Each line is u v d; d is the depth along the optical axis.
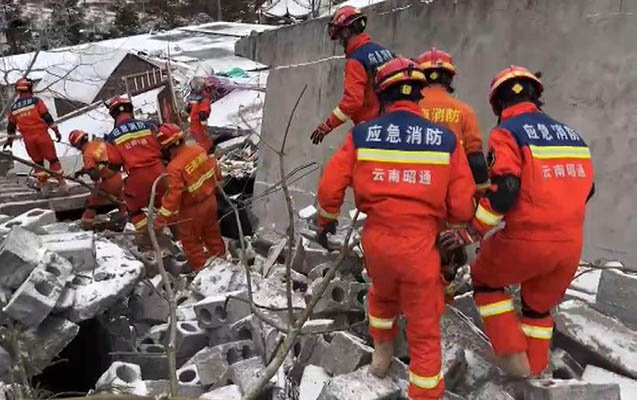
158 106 15.91
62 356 6.23
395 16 6.82
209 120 14.53
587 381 3.87
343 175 3.48
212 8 36.56
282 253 7.04
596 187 5.30
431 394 3.44
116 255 5.99
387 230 3.37
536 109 3.62
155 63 18.92
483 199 3.45
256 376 4.37
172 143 7.12
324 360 4.23
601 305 4.56
